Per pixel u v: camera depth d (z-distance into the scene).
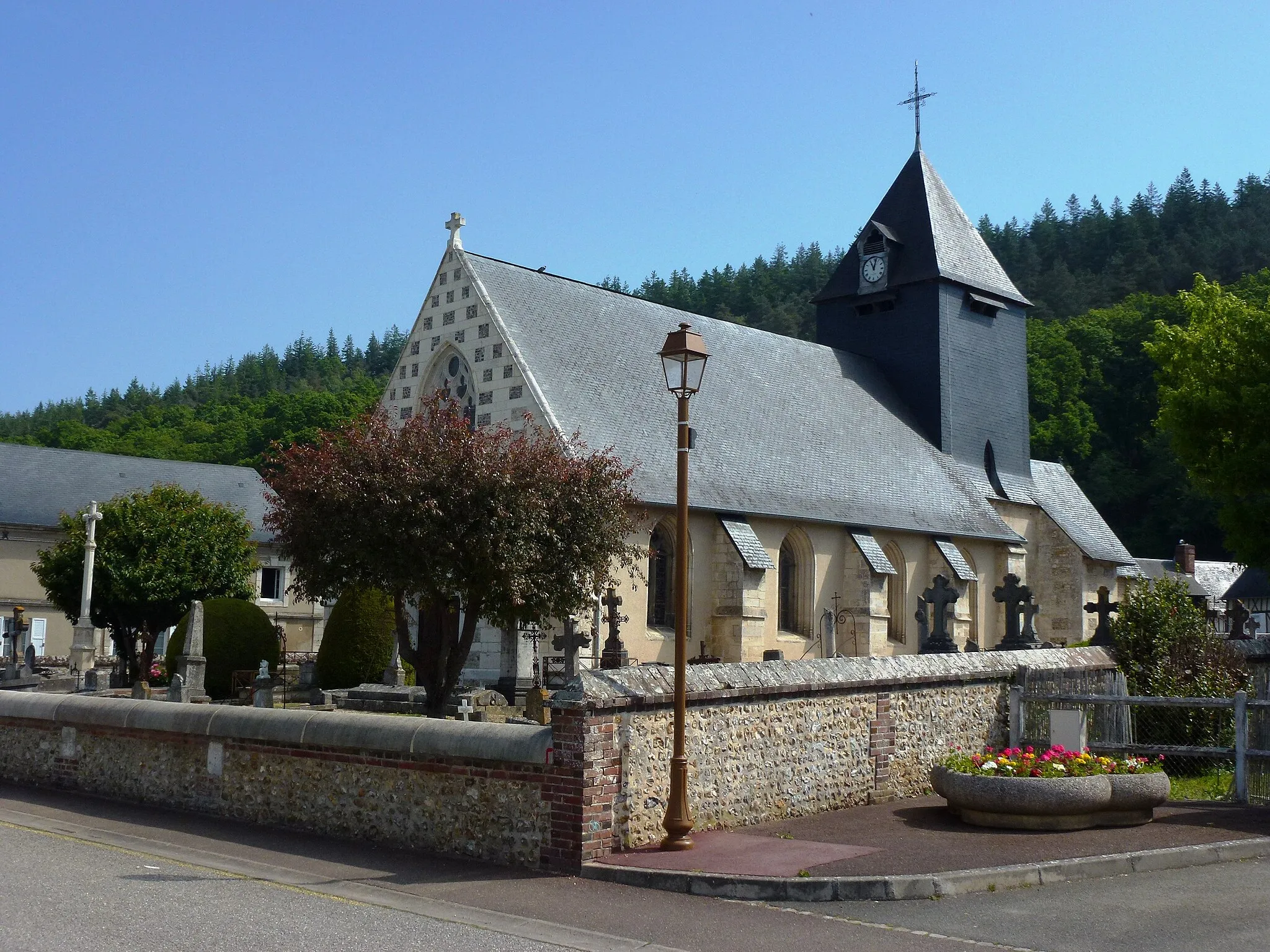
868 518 36.16
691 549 31.27
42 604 50.38
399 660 29.17
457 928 9.05
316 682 31.22
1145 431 86.00
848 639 35.09
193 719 14.49
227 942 8.21
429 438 17.86
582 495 18.61
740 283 145.75
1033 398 84.75
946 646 25.39
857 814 14.26
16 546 50.16
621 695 11.55
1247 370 31.20
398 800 12.43
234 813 13.94
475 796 11.82
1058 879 10.80
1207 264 111.44
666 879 10.55
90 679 30.61
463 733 11.97
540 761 11.37
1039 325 92.12
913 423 43.78
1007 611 26.25
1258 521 31.58
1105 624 21.98
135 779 15.20
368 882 10.72
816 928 9.20
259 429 106.38
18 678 32.56
